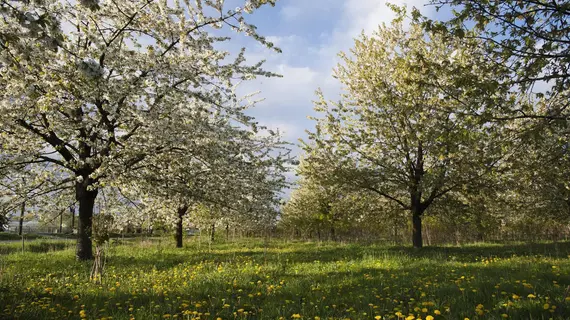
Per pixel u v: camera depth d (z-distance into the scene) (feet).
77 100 31.76
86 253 38.99
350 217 55.42
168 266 34.47
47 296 20.10
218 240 88.89
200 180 40.86
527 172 35.14
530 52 20.38
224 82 36.35
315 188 64.44
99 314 15.97
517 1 19.90
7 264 34.60
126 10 32.94
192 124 36.24
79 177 36.40
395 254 40.19
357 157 52.26
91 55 30.63
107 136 36.63
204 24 32.19
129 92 32.58
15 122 33.32
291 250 53.16
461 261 33.71
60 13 29.12
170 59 32.94
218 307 16.94
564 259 31.01
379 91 50.85
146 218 54.75
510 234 72.79
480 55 23.08
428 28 21.62
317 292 19.26
